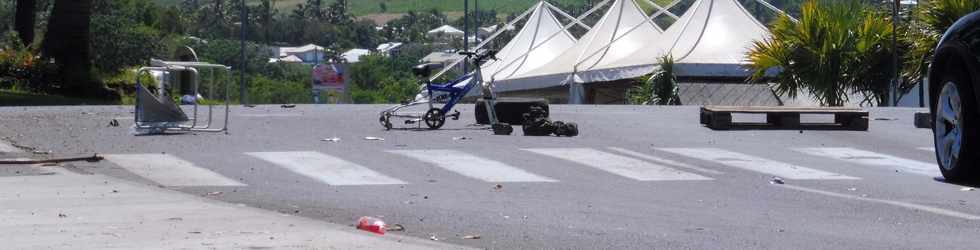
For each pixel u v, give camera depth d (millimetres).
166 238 9070
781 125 21562
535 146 17938
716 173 14844
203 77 64625
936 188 13297
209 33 164000
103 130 20219
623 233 9852
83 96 43156
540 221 10602
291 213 11258
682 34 58969
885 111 27359
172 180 13977
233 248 8594
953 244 9312
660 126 21625
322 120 22797
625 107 29547
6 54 42688
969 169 13484
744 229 10094
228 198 12414
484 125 21672
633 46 61969
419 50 155625
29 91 42312
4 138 18734
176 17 107000
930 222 10555
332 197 12453
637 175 14602
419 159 16141
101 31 58969
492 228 10180
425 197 12430
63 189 12617
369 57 105688
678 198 12391
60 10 43625
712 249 9047
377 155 16578
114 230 9531
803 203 11953
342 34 191875
